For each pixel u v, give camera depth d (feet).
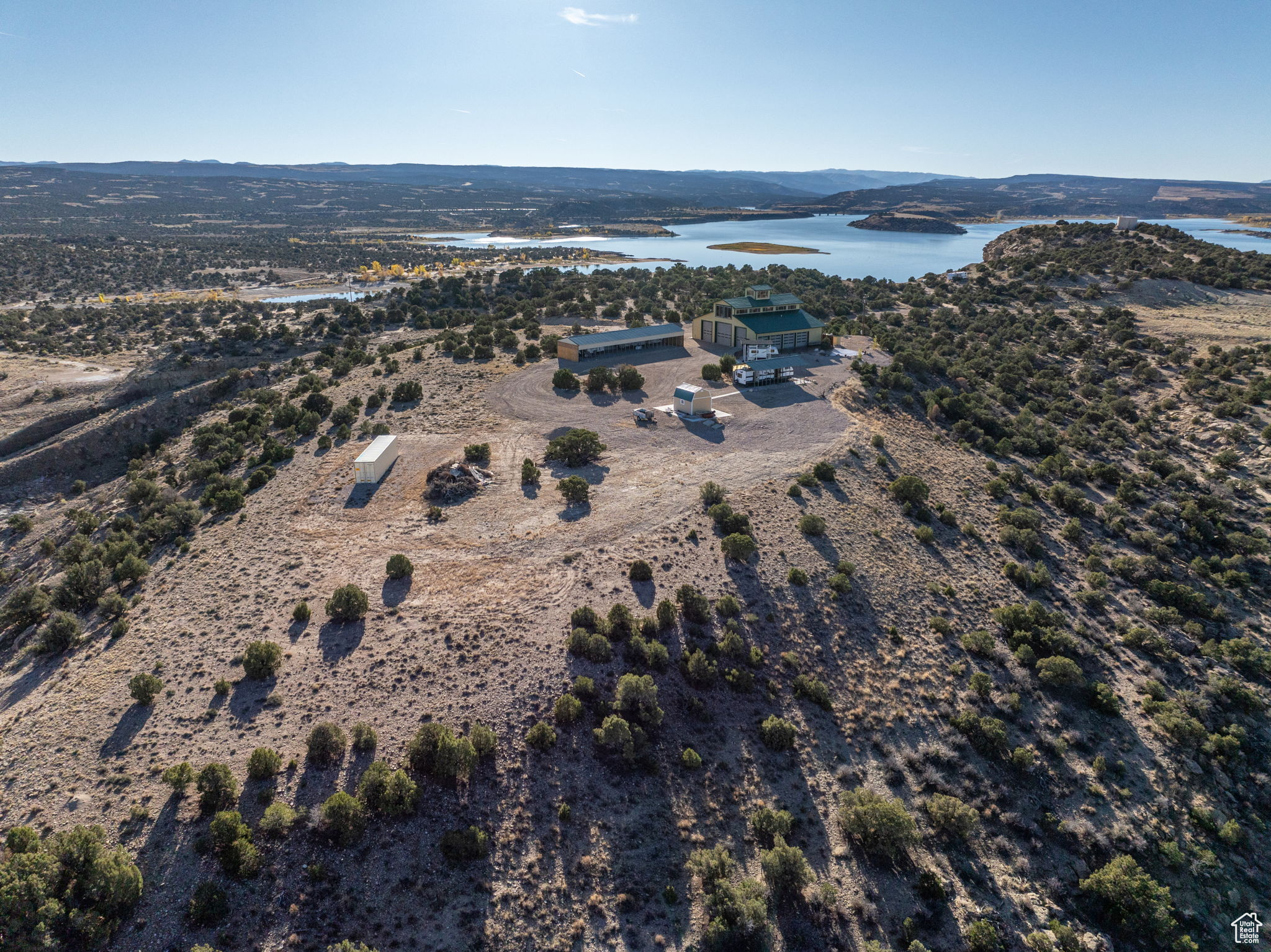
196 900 84.17
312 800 98.99
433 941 86.69
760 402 269.44
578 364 312.71
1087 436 269.85
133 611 143.64
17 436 300.61
